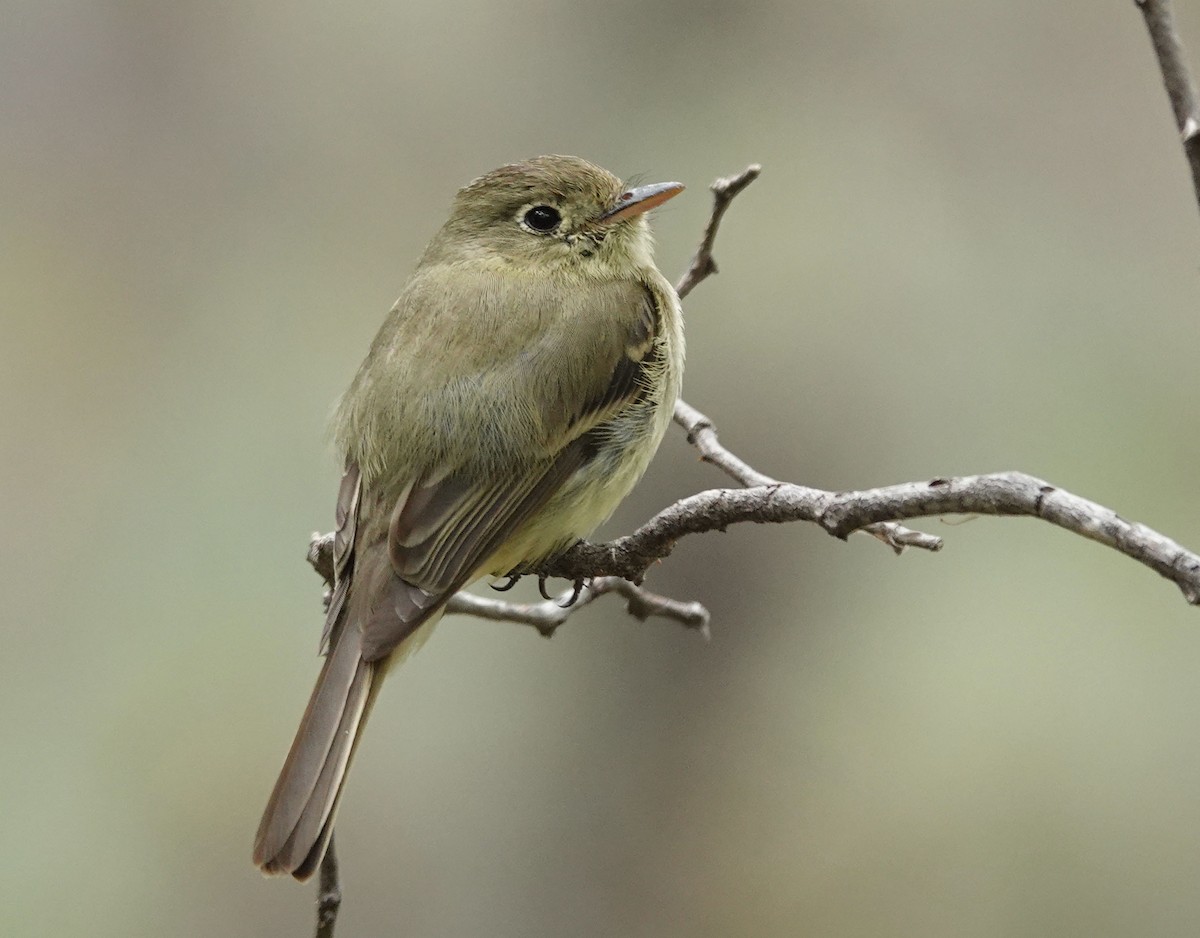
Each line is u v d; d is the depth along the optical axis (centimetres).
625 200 853
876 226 1316
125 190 1456
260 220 1446
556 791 1362
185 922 1200
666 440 1314
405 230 1430
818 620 1334
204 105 1470
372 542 753
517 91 1427
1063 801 1182
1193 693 1179
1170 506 1229
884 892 1228
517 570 810
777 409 1284
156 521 1308
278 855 655
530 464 768
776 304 1290
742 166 1343
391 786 1350
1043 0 1377
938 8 1381
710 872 1321
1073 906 1174
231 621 1254
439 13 1452
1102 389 1272
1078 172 1350
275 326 1407
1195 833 1164
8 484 1345
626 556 714
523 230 848
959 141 1363
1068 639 1199
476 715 1368
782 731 1325
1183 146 528
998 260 1319
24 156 1459
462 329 790
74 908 1191
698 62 1388
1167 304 1303
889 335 1289
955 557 1245
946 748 1212
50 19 1477
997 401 1276
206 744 1223
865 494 573
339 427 810
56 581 1287
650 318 827
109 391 1394
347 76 1459
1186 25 1381
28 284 1421
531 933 1341
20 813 1203
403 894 1338
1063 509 509
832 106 1370
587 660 1374
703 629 857
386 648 711
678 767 1345
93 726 1229
